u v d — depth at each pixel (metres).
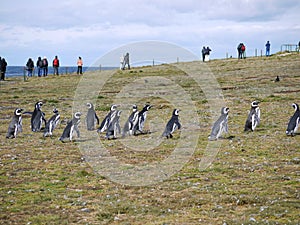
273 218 10.79
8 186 14.10
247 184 13.72
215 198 12.51
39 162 17.34
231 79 46.19
